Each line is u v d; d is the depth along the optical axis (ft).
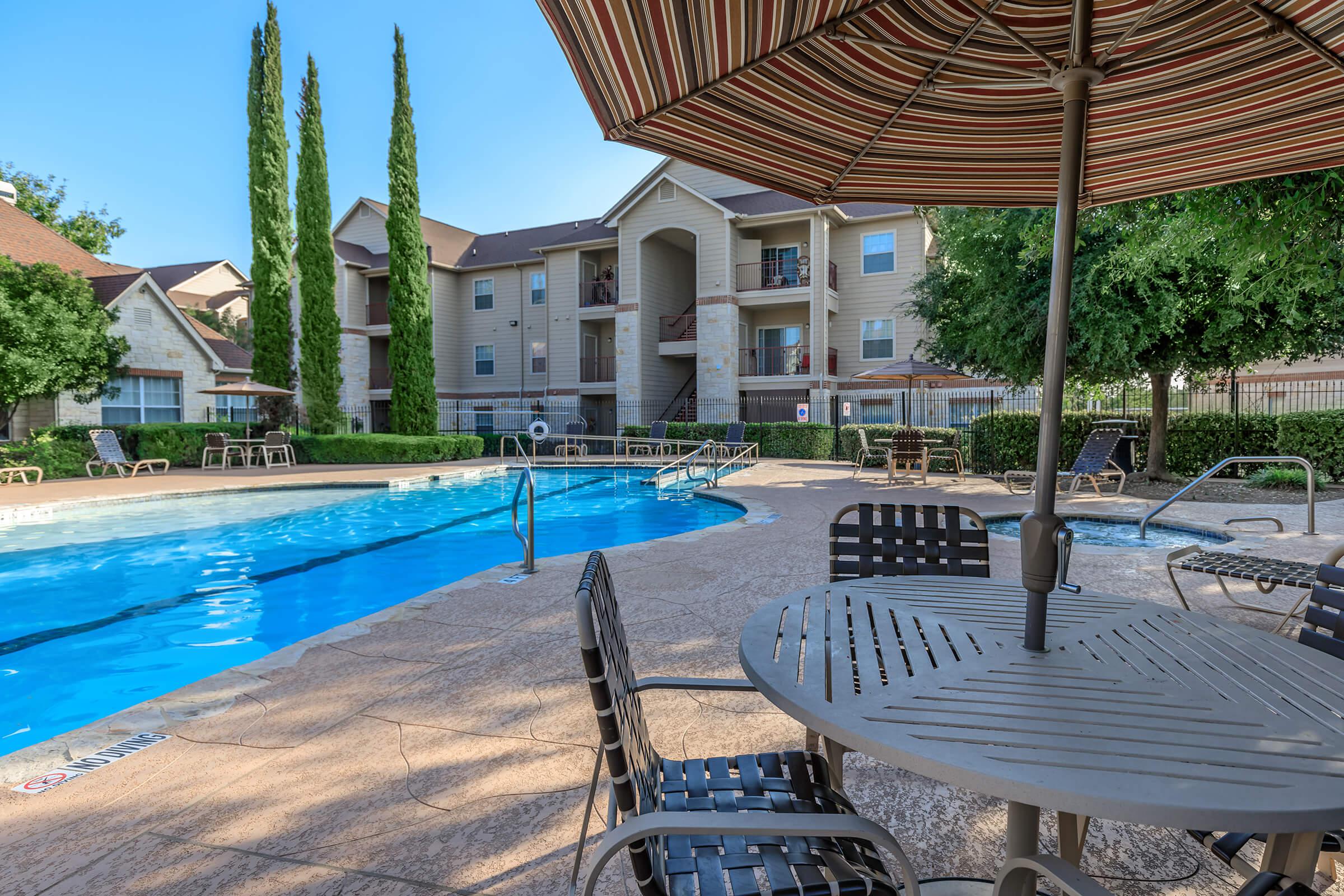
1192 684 5.26
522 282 94.89
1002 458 49.70
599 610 4.95
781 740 9.55
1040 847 7.27
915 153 9.67
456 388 98.68
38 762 9.14
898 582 8.32
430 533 33.91
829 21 7.13
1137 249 29.86
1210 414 44.16
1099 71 5.87
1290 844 4.56
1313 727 4.52
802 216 77.00
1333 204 20.49
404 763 9.04
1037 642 5.93
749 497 38.52
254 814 7.88
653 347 86.79
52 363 51.96
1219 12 6.58
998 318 41.19
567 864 6.96
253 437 68.74
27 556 28.53
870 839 4.20
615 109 8.38
